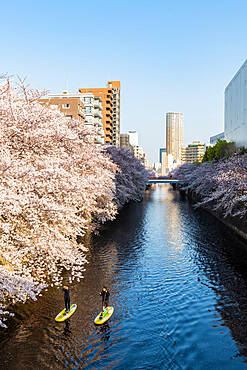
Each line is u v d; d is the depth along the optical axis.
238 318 13.89
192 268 20.42
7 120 12.88
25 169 11.27
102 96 94.00
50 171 11.49
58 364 10.45
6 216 11.56
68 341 11.73
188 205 59.41
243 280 18.36
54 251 12.70
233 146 50.16
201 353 11.30
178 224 37.06
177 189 123.00
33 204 11.12
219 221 39.53
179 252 24.22
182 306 14.95
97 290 16.39
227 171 35.66
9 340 11.53
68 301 13.46
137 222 37.72
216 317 13.95
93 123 72.31
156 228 34.09
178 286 17.38
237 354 11.34
